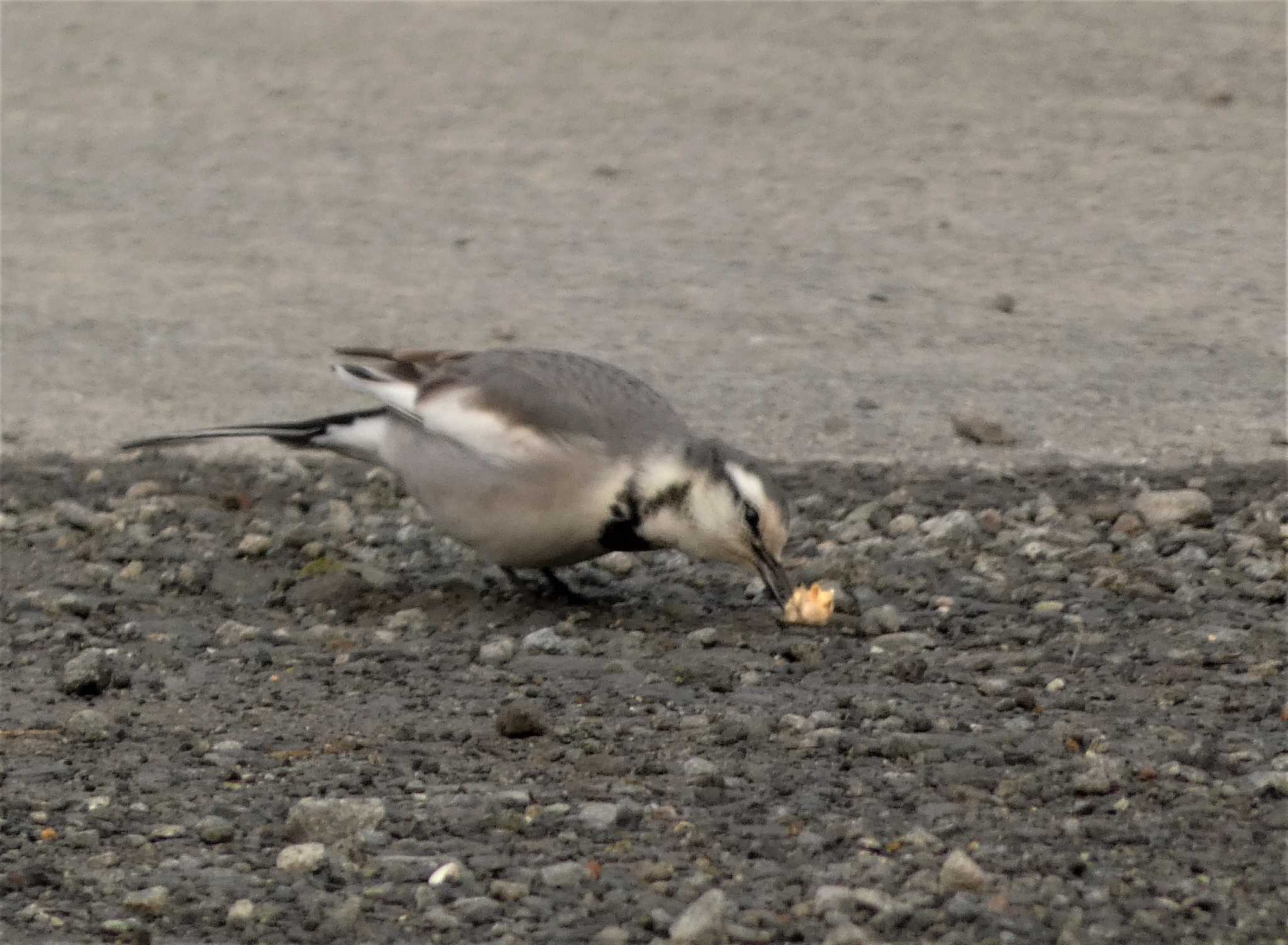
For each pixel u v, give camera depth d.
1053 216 21.25
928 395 16.70
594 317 18.89
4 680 11.30
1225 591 12.19
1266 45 26.12
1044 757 9.69
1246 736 9.88
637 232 21.30
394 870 8.70
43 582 13.01
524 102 25.72
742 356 17.78
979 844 8.70
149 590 12.91
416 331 18.67
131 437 16.28
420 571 13.22
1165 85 24.95
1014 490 14.48
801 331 18.38
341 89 26.64
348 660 11.46
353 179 23.39
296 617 12.40
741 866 8.58
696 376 17.30
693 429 16.05
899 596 12.34
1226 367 17.08
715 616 12.16
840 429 15.98
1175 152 22.89
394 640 11.88
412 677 11.20
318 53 28.12
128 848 9.03
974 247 20.44
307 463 15.79
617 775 9.62
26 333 18.95
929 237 20.78
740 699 10.66
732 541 11.61
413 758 9.98
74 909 8.45
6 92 27.02
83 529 14.09
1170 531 13.35
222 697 10.96
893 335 18.19
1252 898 8.11
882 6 28.47
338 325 18.94
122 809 9.45
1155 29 26.91
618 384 11.80
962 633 11.65
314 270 20.55
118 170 23.97
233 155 24.39
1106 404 16.33
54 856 8.96
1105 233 20.67
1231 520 13.48
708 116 24.80
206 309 19.52
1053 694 10.59
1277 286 19.03
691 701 10.66
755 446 15.71
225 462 15.73
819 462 15.27
